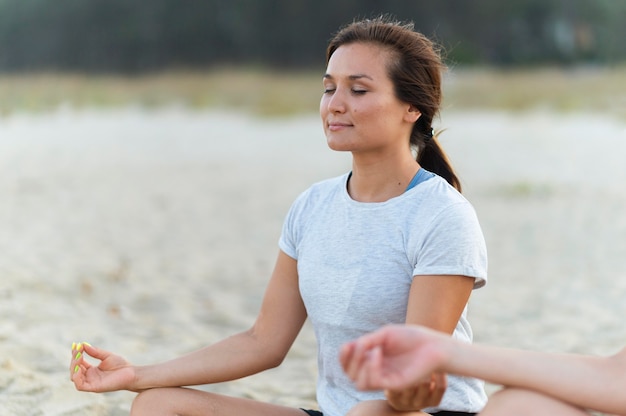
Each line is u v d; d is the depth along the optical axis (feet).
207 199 46.50
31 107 105.50
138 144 73.92
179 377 10.69
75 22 182.29
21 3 182.91
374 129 10.18
